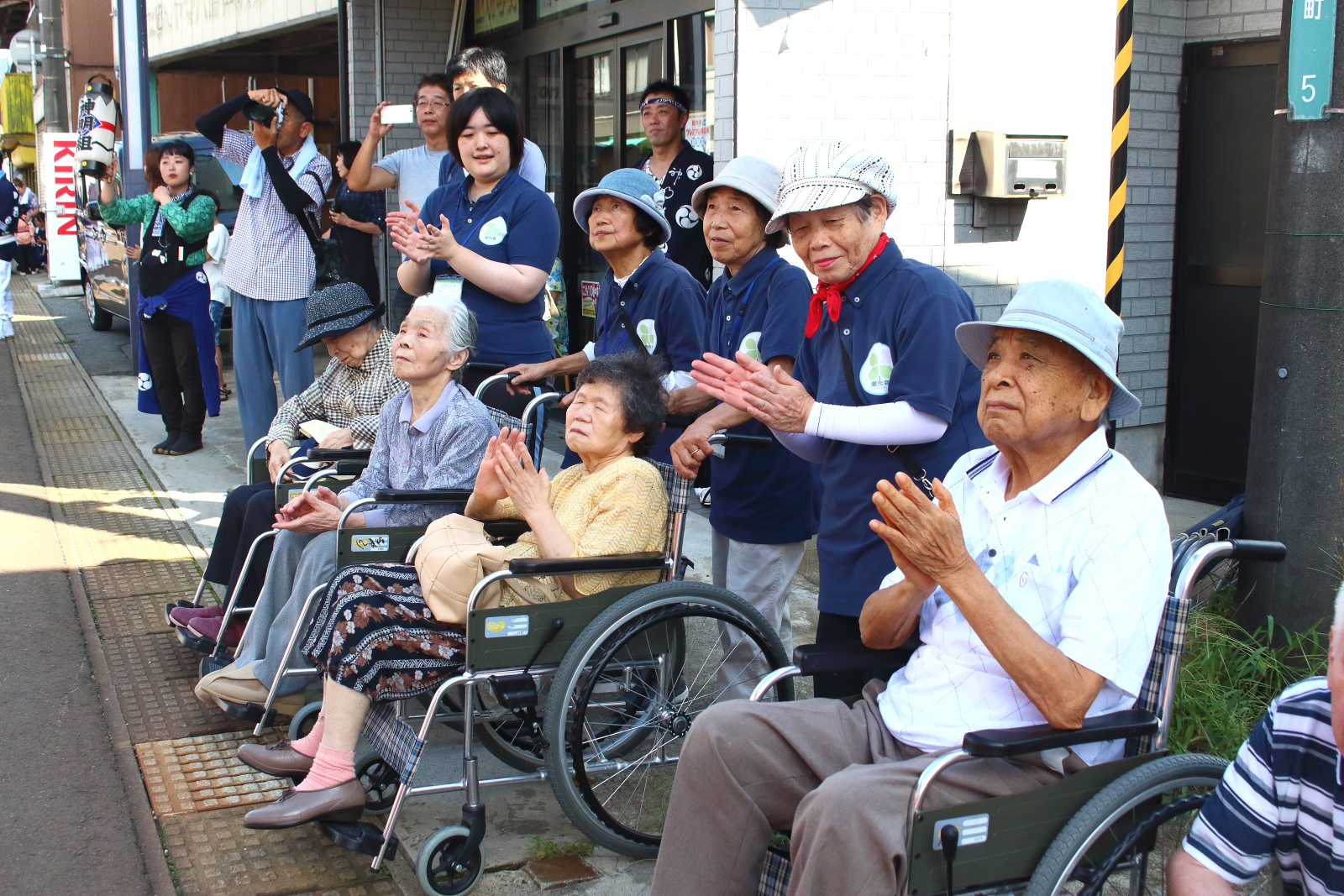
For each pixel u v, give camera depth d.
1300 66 3.56
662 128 6.16
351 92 9.71
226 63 15.45
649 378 3.43
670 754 3.71
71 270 19.39
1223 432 6.31
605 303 4.25
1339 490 3.66
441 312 3.89
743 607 3.31
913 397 2.90
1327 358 3.63
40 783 3.74
